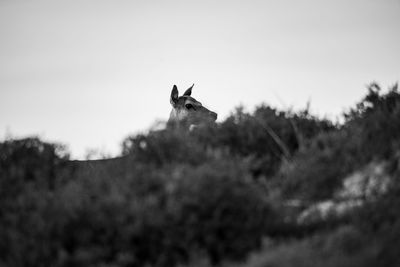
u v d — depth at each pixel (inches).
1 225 1198.3
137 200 1196.5
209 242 1124.5
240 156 1496.1
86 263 1084.5
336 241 1070.4
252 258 1055.6
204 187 1199.6
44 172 1451.8
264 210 1203.2
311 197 1310.3
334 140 1457.9
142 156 1424.7
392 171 1285.7
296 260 1021.2
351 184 1309.1
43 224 1154.7
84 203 1200.8
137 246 1132.5
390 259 1011.9
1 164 1477.6
